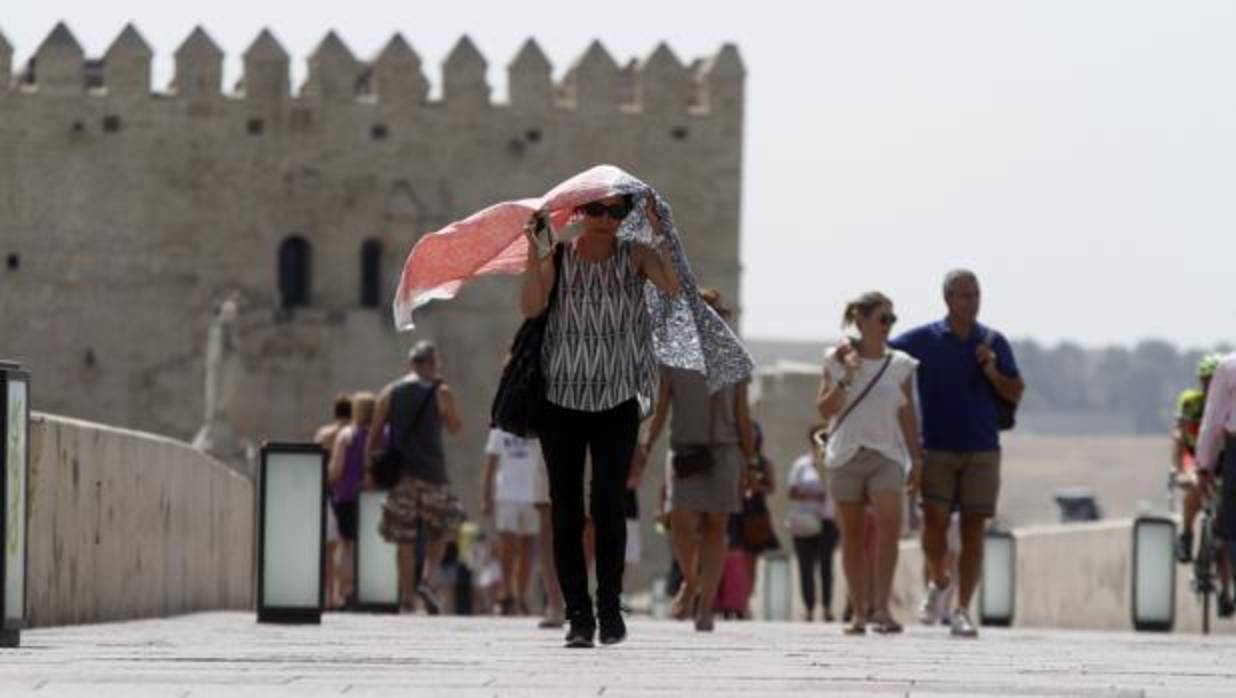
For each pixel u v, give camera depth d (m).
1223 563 53.66
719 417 46.75
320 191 186.75
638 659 31.70
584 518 34.75
